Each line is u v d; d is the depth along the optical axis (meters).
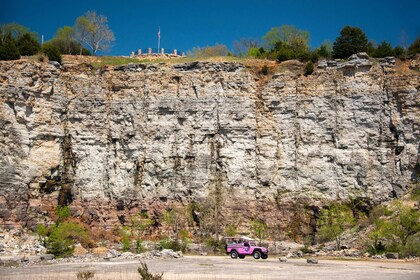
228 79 78.12
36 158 73.69
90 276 36.03
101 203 76.00
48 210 73.44
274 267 45.31
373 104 74.88
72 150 77.12
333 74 76.81
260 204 74.12
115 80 79.75
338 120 75.50
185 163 76.31
